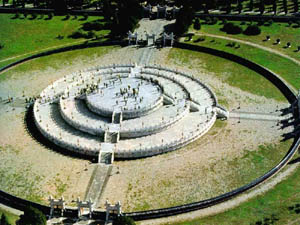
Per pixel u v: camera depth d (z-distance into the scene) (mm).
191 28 190250
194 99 140375
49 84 154875
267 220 97375
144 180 110500
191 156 118375
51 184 109875
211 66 164125
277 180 109125
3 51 177875
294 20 193125
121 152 117188
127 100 134625
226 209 101188
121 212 99438
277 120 132250
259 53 169500
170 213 100188
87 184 109562
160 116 130000
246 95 145500
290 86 147500
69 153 120438
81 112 133375
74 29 193750
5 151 122125
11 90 152250
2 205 104250
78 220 99312
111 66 159625
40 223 94500
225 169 113375
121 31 182000
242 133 127125
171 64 165750
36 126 132125
